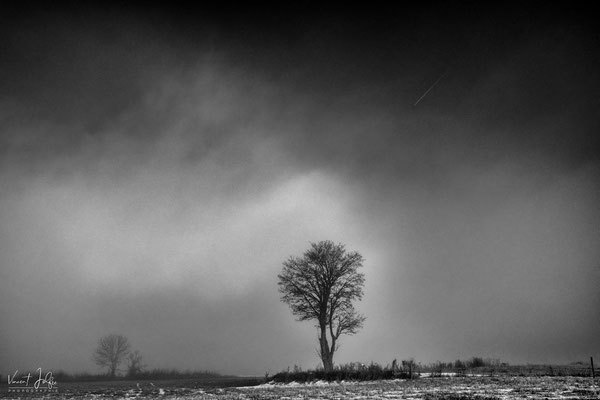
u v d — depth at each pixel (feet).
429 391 90.63
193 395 110.01
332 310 183.93
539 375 139.95
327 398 81.66
